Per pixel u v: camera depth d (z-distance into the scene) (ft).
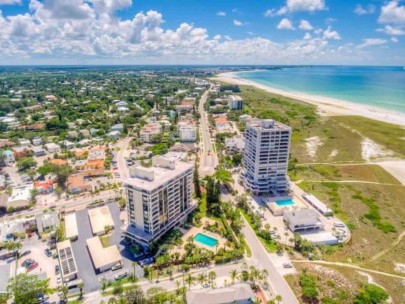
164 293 360.48
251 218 539.29
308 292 358.84
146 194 431.84
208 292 347.56
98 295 368.48
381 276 405.39
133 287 367.45
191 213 548.31
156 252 442.91
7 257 437.58
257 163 611.88
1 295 359.46
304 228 501.97
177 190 498.28
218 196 576.20
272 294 369.09
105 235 489.67
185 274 402.52
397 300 362.33
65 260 416.67
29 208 573.74
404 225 532.73
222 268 415.03
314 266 421.59
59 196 613.93
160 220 465.88
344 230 509.76
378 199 626.64
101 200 600.39
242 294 343.87
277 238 481.46
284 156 617.21
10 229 487.20
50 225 495.82
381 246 472.44
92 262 426.10
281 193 636.89
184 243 466.70
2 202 567.18
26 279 357.20
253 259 434.30
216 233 494.18
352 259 440.45
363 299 356.18
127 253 447.42
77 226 513.86
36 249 456.45
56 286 382.63
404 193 653.30
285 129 596.70
